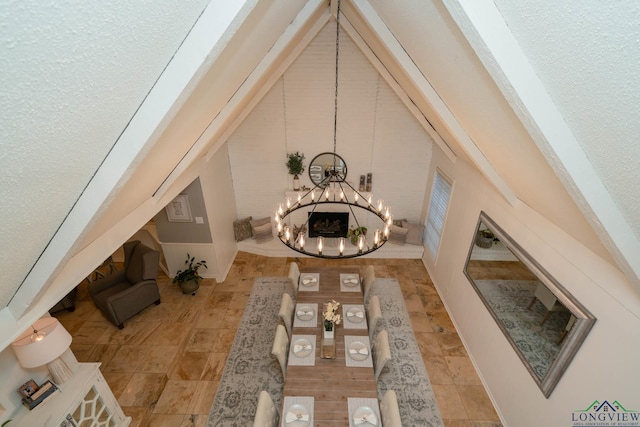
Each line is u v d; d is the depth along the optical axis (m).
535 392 3.12
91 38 0.93
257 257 6.83
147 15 1.12
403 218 7.04
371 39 4.13
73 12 0.78
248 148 6.40
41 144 1.09
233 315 5.28
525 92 1.51
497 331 3.81
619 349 2.25
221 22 1.51
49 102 0.97
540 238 3.11
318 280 4.90
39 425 2.62
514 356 3.46
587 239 2.47
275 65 4.27
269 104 6.02
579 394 2.58
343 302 4.45
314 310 4.29
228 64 2.33
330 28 5.41
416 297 5.66
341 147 6.36
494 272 3.90
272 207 6.98
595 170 1.61
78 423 3.00
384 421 3.12
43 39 0.76
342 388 3.27
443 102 3.18
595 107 1.31
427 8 1.94
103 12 0.89
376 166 6.52
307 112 6.07
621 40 0.98
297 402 3.13
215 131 3.44
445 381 4.19
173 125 2.29
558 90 1.42
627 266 1.85
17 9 0.63
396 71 4.18
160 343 4.75
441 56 2.34
